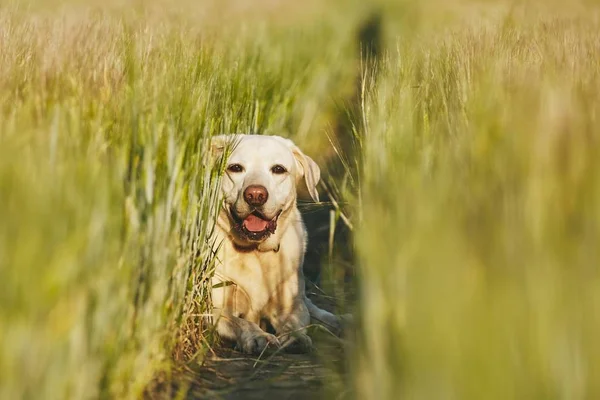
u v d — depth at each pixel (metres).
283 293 5.55
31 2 7.27
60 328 2.72
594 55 5.34
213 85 5.50
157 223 4.02
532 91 3.12
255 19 13.05
